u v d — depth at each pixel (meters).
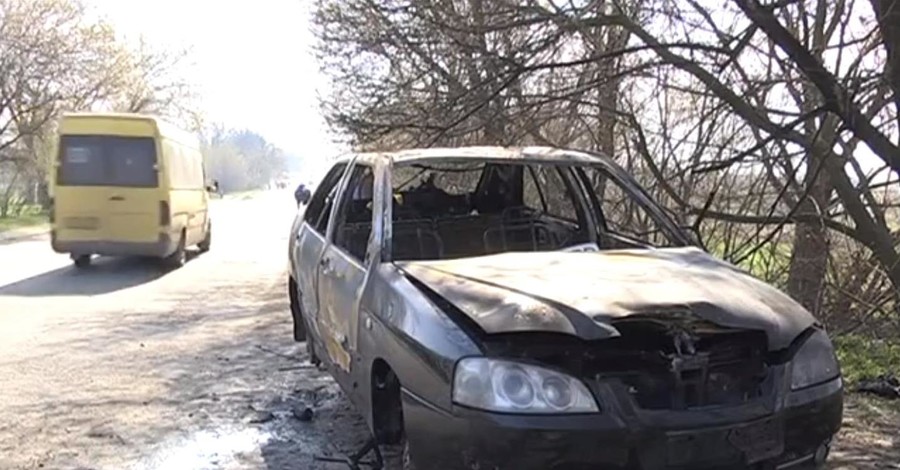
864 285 7.38
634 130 7.80
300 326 6.25
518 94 7.55
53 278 12.33
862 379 5.48
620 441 2.66
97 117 12.57
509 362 2.74
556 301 2.94
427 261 3.76
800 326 3.09
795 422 2.90
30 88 27.72
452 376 2.81
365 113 10.77
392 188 4.27
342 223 4.80
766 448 2.82
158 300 10.15
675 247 4.29
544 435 2.63
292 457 4.23
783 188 6.73
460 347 2.83
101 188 12.59
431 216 5.25
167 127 13.26
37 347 7.14
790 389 2.91
